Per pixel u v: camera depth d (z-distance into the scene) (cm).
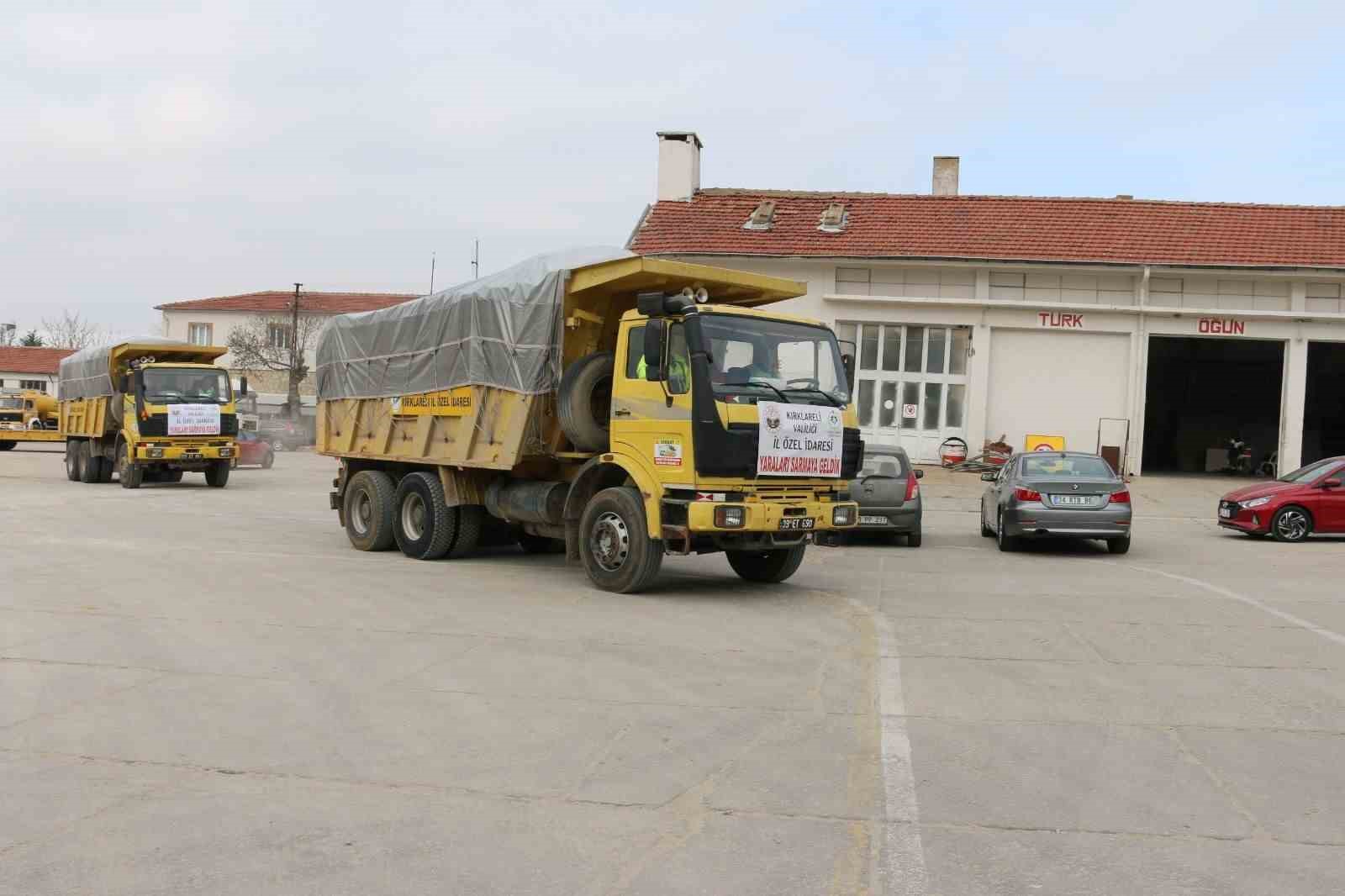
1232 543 1786
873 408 3050
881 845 446
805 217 3281
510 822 471
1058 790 513
